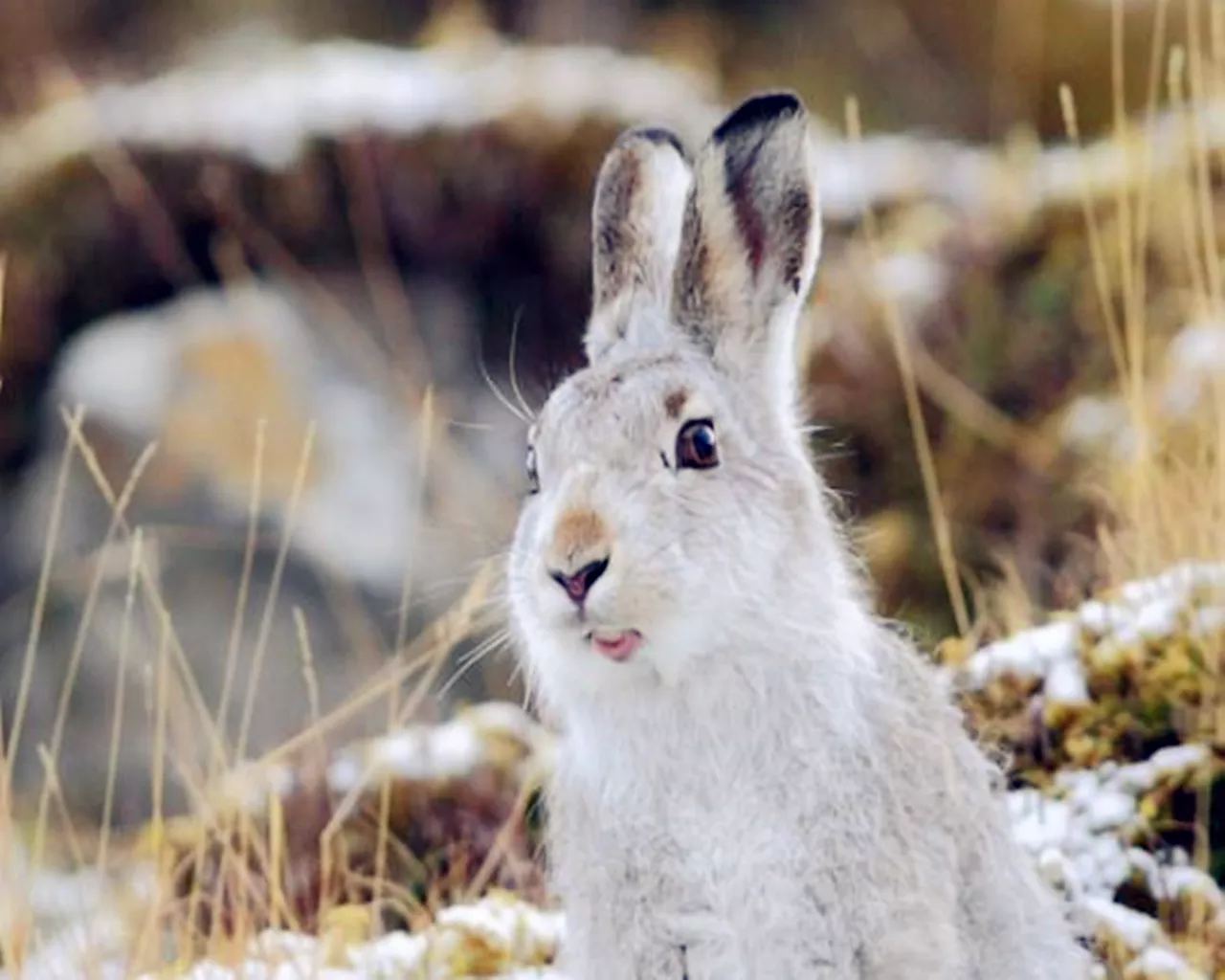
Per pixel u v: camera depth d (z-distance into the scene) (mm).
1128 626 9703
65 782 14297
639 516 7211
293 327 16500
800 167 7898
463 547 14773
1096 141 19172
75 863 12172
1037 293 14445
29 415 16672
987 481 13430
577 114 17406
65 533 15508
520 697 12742
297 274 16969
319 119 17453
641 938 7414
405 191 17203
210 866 10250
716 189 7809
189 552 15047
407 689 13047
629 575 7121
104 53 23375
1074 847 9172
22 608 15195
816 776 7281
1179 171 14219
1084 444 13289
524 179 17188
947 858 7434
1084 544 12016
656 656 7223
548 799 8156
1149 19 20516
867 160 16969
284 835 10203
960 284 14609
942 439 13711
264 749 13453
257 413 15828
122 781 14242
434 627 11125
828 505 9109
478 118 17359
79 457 15805
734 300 7793
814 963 7270
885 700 7492
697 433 7387
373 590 14797
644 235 8117
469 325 16875
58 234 17297
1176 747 9461
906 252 15008
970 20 22281
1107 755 9523
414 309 16859
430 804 10375
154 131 17609
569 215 17172
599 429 7371
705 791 7332
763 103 7867
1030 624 10641
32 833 13320
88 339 16656
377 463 15641
